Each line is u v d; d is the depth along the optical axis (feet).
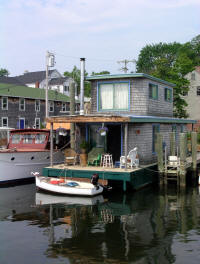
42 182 46.80
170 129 68.13
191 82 142.92
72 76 223.51
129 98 57.57
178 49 236.43
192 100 143.13
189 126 139.74
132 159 49.32
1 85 132.98
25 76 212.84
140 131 53.62
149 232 30.35
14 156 54.70
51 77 209.36
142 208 39.11
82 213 36.70
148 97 58.34
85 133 57.00
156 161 59.72
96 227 31.73
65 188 44.65
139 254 25.35
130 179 45.06
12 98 126.72
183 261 24.23
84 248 26.55
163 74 124.67
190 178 59.93
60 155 63.16
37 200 43.01
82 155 51.72
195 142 55.72
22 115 130.93
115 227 31.76
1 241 28.25
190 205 40.73
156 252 25.75
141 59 248.93
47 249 26.43
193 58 226.38
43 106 140.67
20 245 27.32
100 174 46.50
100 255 25.16
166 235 29.58
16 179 55.77
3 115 123.34
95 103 60.34
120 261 24.13
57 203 41.27
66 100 151.64
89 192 44.01
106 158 50.65
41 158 59.21
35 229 31.24
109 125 55.57
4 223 33.19
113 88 58.90
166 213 36.99
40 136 61.98
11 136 64.03
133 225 32.40
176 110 125.08
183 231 30.71
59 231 30.66
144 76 55.93
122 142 53.36
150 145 57.06
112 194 46.34
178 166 50.60
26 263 24.02
